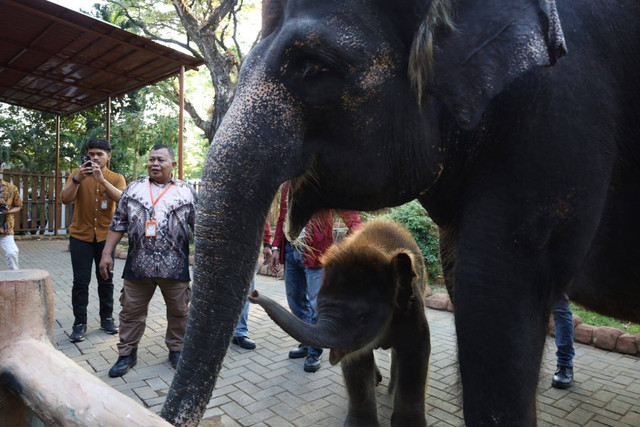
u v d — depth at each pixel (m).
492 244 1.59
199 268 1.37
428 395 3.98
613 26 1.67
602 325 5.85
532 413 1.63
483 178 1.66
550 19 1.32
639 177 1.76
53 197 16.67
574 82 1.55
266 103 1.44
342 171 1.54
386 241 3.25
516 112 1.54
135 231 4.30
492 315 1.57
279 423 3.51
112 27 8.94
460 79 1.37
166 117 21.36
